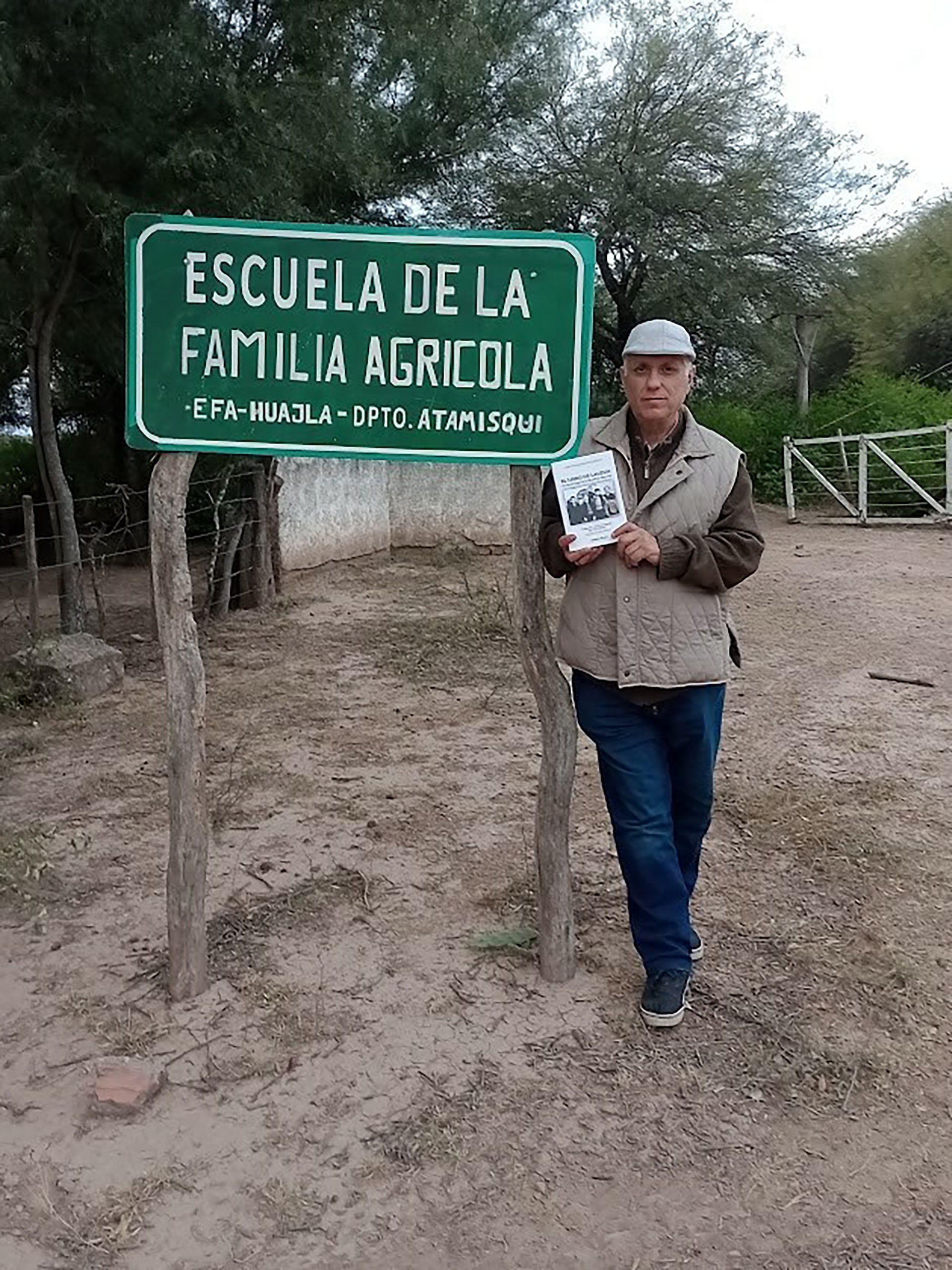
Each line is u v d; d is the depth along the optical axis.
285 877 3.95
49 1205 2.38
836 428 17.94
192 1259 2.26
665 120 18.45
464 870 4.02
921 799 4.76
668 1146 2.58
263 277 2.83
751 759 5.29
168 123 6.50
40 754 5.37
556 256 2.83
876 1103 2.73
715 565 2.79
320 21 7.23
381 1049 2.93
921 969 3.34
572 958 3.26
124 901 3.78
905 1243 2.30
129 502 12.17
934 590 10.15
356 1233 2.33
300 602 9.44
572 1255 2.27
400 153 12.52
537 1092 2.76
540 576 3.03
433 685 6.65
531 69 14.39
